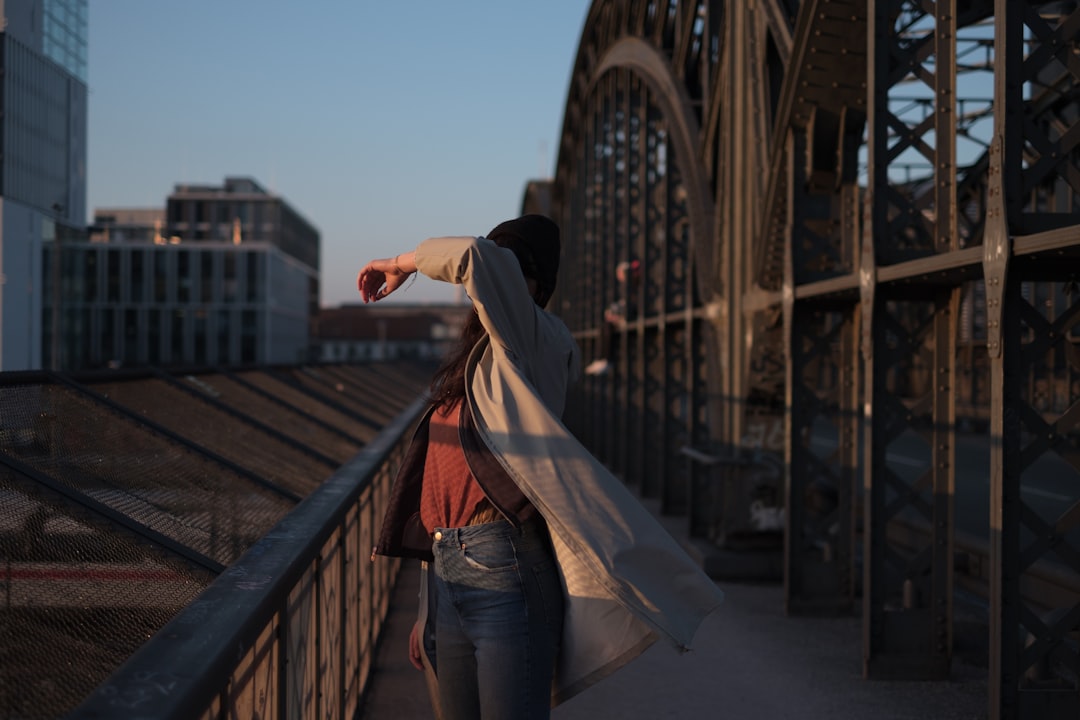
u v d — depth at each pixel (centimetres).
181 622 182
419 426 231
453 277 215
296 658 304
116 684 142
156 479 360
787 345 817
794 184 787
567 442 209
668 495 1495
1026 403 442
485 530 214
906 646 627
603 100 2295
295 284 10862
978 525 1080
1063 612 458
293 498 451
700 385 1246
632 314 1856
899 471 1717
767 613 826
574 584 216
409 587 927
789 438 825
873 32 592
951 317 625
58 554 238
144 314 8969
